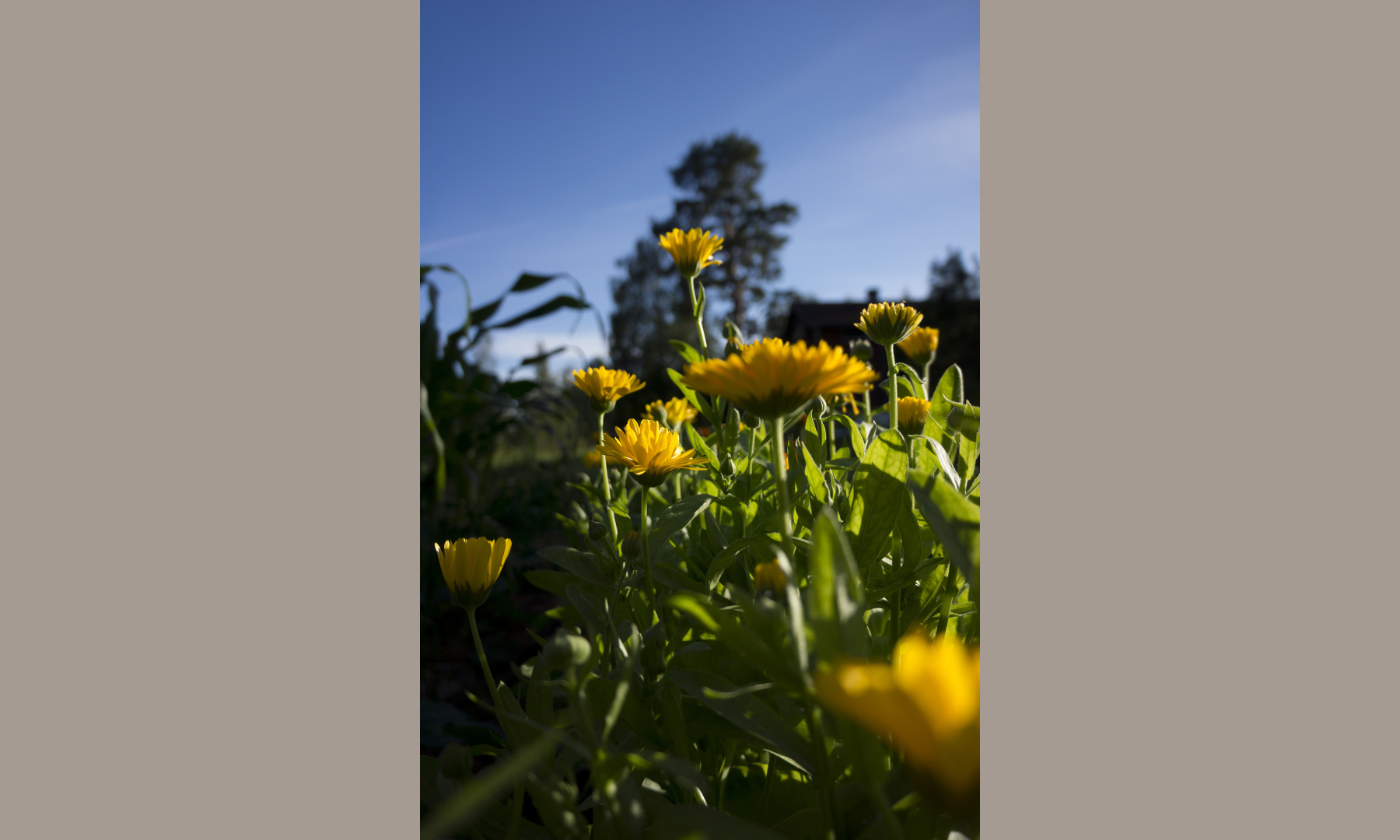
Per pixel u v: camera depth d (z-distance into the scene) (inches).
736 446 44.0
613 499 42.8
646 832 20.3
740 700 22.3
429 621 80.0
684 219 935.0
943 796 12.0
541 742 17.2
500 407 99.7
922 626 30.0
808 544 27.2
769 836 16.9
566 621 42.8
